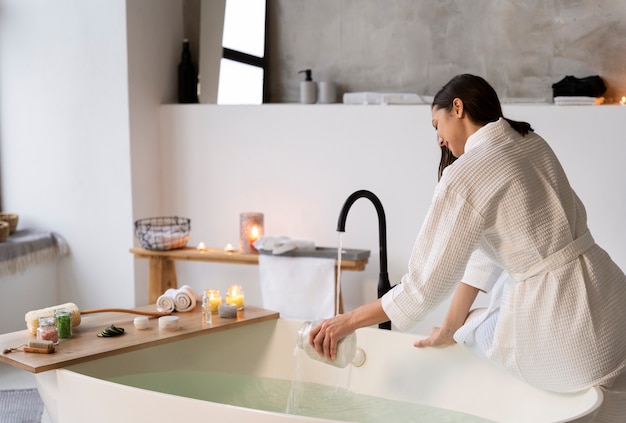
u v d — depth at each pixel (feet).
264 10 14.39
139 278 14.49
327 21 14.03
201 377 9.38
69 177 14.82
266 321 9.69
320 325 7.54
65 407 7.73
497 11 12.88
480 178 6.87
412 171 12.73
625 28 12.19
